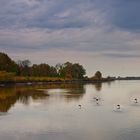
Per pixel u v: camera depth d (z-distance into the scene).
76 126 46.47
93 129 44.00
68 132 42.16
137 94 117.12
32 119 53.25
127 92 130.62
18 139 38.38
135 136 39.16
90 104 77.19
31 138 38.84
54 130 43.53
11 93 119.00
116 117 54.56
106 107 70.31
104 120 51.50
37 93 118.62
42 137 39.34
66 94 113.25
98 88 171.62
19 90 140.88
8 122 50.38
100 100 88.81
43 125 47.56
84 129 44.09
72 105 74.88
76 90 143.75
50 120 52.06
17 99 91.69
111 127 45.19
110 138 38.47
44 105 74.94
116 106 72.25
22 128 45.22
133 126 45.59
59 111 63.53
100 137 39.06
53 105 74.88
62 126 46.59
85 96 104.19
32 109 67.12
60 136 39.84
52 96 103.44
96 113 60.09
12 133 41.84
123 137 38.81
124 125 46.53
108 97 101.00
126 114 58.22
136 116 55.50
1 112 62.41
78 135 40.28
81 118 53.94
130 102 82.44
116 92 130.38
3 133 41.88
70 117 55.19
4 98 95.62
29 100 88.19
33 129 44.44
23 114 59.41
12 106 73.12
